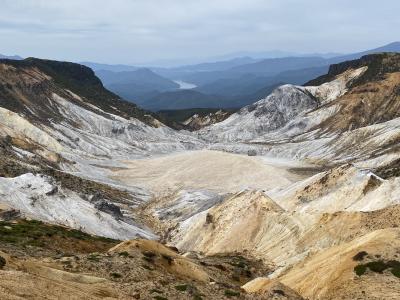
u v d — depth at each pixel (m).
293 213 97.31
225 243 102.44
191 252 97.69
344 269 49.00
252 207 106.81
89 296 36.62
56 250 65.44
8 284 33.16
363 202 105.75
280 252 88.25
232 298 44.56
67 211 127.00
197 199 170.75
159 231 147.38
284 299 45.50
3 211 107.19
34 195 126.50
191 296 42.91
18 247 59.34
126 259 52.69
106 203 142.12
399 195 100.00
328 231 84.25
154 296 41.22
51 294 34.25
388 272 46.50
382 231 54.19
